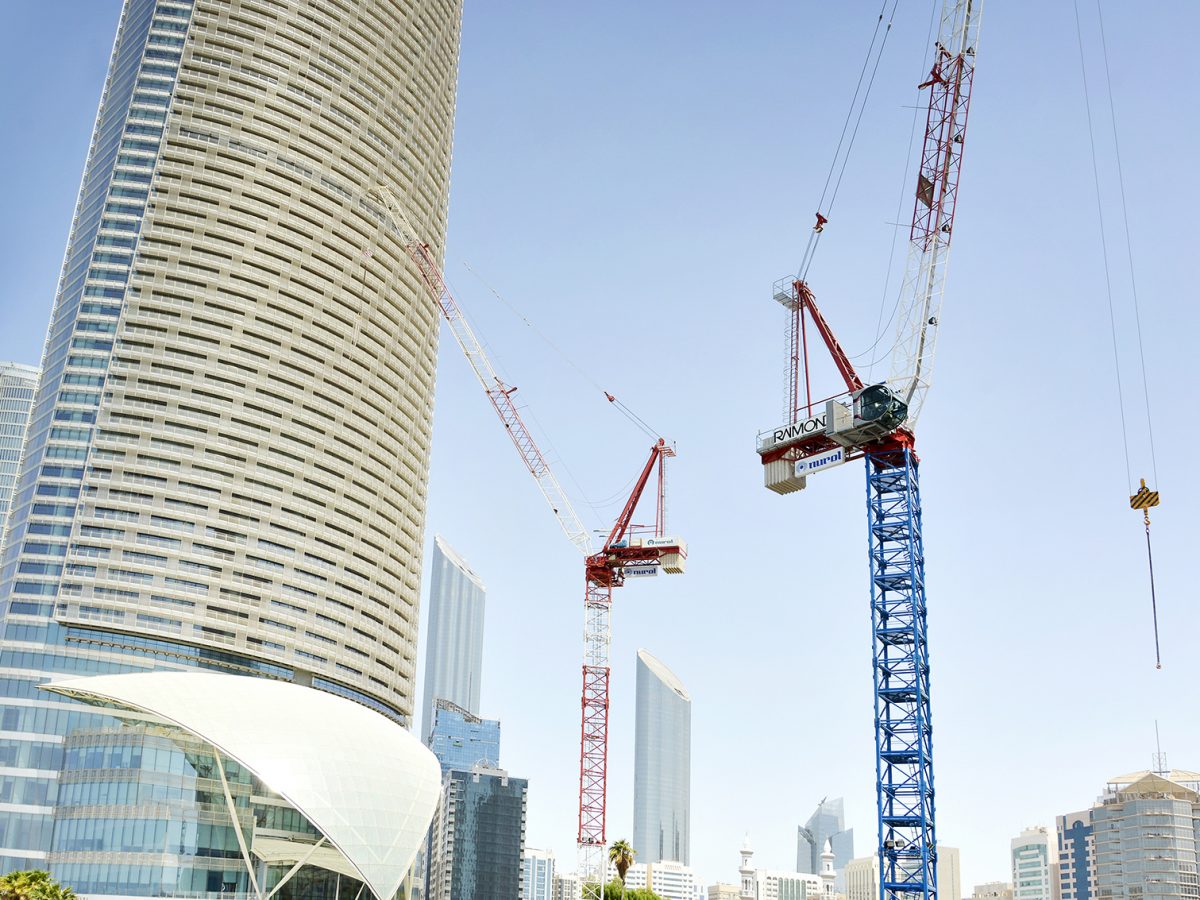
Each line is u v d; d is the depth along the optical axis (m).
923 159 151.12
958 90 149.25
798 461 154.38
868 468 149.88
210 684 163.38
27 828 162.75
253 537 196.50
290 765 152.50
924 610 143.50
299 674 197.38
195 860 161.62
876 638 143.38
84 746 168.00
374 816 154.00
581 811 198.88
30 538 185.38
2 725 170.00
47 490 188.88
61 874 159.75
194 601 187.88
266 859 164.00
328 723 164.25
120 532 187.25
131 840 161.00
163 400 196.12
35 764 167.50
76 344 198.12
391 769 162.75
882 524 146.88
